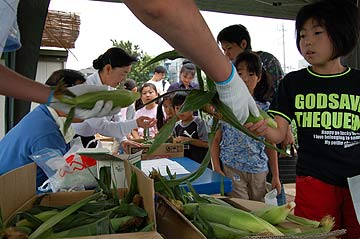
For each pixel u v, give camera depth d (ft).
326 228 3.13
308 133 5.44
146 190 2.96
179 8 2.09
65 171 4.58
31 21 9.64
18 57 9.77
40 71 18.92
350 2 5.13
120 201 3.45
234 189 8.54
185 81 12.89
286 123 5.53
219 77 2.58
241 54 8.03
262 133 3.51
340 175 5.23
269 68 10.11
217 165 8.83
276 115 5.57
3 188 3.09
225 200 4.22
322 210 5.25
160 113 12.24
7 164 5.27
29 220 3.08
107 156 4.07
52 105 2.76
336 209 5.28
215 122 3.28
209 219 3.18
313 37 5.16
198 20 2.19
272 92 8.39
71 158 4.89
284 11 13.57
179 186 3.82
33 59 9.91
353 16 5.06
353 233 5.25
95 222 2.87
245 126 3.26
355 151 5.24
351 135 5.23
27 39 9.71
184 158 8.25
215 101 2.96
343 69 5.41
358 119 5.25
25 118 5.75
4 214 3.09
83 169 4.61
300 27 5.34
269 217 3.34
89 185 4.60
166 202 3.22
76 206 3.07
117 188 3.82
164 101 10.67
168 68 21.99
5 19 2.78
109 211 3.08
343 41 5.07
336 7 5.01
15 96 2.82
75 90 2.71
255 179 8.57
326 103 5.31
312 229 3.15
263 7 13.21
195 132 10.21
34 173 3.78
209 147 3.37
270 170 9.75
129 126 9.37
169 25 2.13
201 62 2.43
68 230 2.83
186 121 10.27
